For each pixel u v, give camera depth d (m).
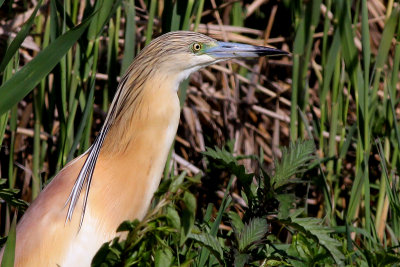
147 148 6.27
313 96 9.98
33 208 5.94
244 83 10.06
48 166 8.70
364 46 7.43
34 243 5.73
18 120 9.32
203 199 9.09
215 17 10.23
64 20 7.11
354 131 8.98
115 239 4.82
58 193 5.93
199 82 9.77
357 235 8.32
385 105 8.27
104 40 9.37
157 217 4.77
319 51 10.17
